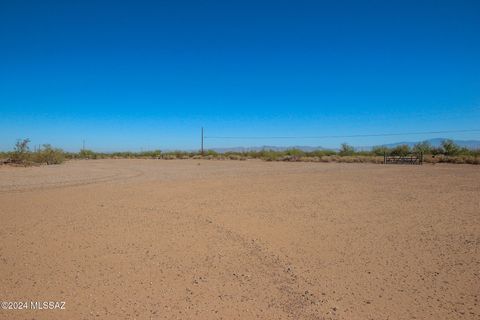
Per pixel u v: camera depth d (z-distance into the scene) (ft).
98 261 22.65
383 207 40.78
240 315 15.85
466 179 72.13
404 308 16.52
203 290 18.43
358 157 175.22
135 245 26.03
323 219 34.65
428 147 182.91
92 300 17.24
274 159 179.52
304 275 20.44
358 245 26.13
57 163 138.82
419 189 56.34
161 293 18.06
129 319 15.48
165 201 44.83
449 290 18.42
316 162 157.69
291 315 15.87
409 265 22.00
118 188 57.31
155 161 175.42
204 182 67.26
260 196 49.24
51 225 31.89
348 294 17.98
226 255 23.93
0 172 88.63
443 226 31.68
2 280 19.58
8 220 33.78
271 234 29.17
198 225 32.17
